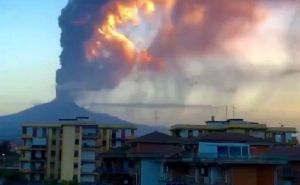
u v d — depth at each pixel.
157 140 89.12
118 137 131.12
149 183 83.06
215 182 65.69
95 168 117.00
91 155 118.25
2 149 172.50
